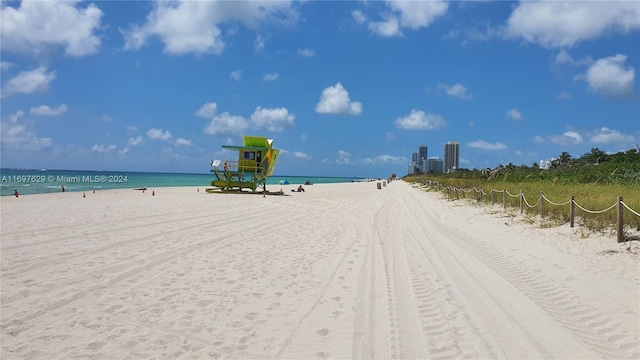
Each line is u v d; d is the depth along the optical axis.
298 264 8.69
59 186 44.44
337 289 6.91
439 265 8.61
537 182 28.75
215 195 30.52
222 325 5.30
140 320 5.42
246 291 6.74
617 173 26.19
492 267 8.41
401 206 23.06
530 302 6.14
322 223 15.55
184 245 10.41
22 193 31.45
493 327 5.21
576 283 6.97
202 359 4.37
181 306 5.98
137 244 10.34
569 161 44.41
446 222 15.52
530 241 10.47
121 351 4.52
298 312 5.79
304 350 4.60
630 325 5.17
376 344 4.75
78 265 8.11
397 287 7.02
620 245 8.84
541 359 4.34
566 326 5.22
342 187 54.66
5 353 4.43
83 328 5.13
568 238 10.20
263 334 5.04
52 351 4.50
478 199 21.20
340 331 5.12
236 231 13.02
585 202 13.28
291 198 29.48
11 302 5.98
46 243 10.07
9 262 8.16
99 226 12.98
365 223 15.65
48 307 5.83
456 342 4.77
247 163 34.22
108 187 44.53
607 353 4.46
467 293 6.64
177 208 19.55
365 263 8.81
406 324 5.34
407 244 11.10
